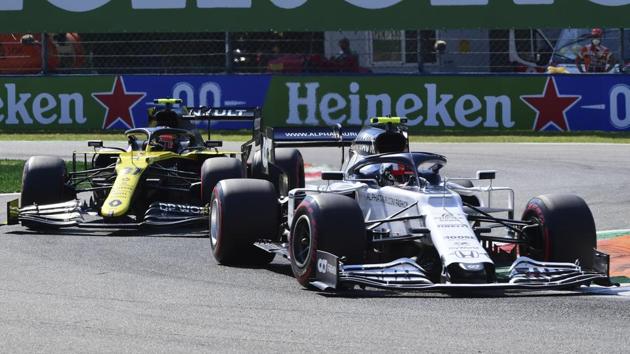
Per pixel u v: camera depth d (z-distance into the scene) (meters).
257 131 46.88
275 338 23.66
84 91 89.75
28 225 42.75
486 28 89.25
